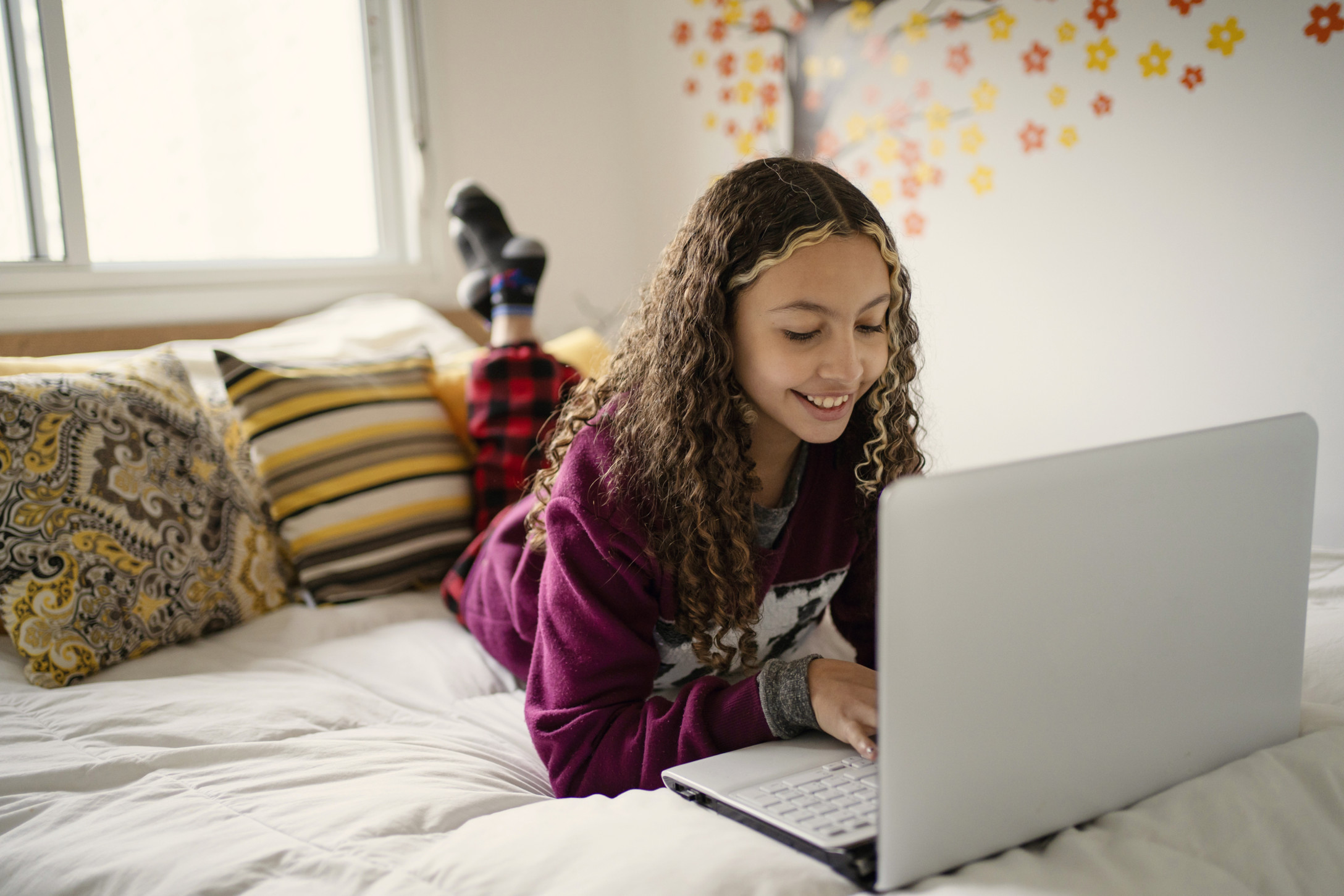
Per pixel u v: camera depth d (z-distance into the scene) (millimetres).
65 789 945
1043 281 2043
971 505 584
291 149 2432
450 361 2047
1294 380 1707
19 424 1297
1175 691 715
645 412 911
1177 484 687
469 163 2598
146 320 2076
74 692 1188
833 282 800
